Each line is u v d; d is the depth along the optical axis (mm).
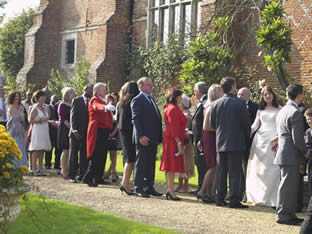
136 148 6852
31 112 8789
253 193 6406
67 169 8641
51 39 20484
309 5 11961
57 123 8836
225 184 6191
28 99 10711
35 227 4621
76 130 8008
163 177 9180
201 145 6723
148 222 5145
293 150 5238
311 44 11898
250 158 6527
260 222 5305
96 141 7602
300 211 6246
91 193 6949
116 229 4547
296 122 5156
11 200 4031
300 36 12141
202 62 12328
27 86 19531
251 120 6762
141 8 17703
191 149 7535
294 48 12242
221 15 13539
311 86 11773
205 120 6461
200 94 7227
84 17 19438
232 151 6004
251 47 13453
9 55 26281
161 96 14688
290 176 5250
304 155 5273
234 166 6066
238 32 13766
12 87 19297
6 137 4168
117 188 7578
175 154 6613
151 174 7004
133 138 6934
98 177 7695
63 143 8602
